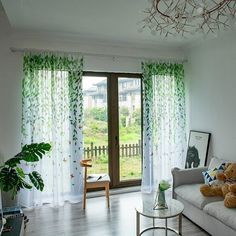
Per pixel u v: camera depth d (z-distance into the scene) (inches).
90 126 163.9
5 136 140.3
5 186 106.9
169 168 169.2
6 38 139.7
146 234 111.0
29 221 125.0
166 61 168.2
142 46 166.1
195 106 167.0
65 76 147.3
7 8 108.3
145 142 164.2
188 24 108.3
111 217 129.0
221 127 144.9
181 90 171.6
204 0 81.0
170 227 117.4
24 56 138.9
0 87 139.2
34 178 116.5
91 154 165.3
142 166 167.5
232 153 137.2
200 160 157.2
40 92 142.7
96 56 156.6
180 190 128.0
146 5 104.3
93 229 116.6
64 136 148.0
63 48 150.1
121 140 171.9
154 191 165.0
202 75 159.3
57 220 126.1
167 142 169.6
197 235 110.0
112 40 155.3
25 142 139.6
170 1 90.7
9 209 112.7
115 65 160.9
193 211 119.0
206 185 115.1
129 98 171.8
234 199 99.2
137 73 169.2
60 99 145.6
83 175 151.8
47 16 117.9
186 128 175.9
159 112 165.9
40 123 141.9
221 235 100.7
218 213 99.4
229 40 137.1
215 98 148.8
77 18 120.3
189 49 171.2
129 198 154.8
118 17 118.6
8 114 140.8
